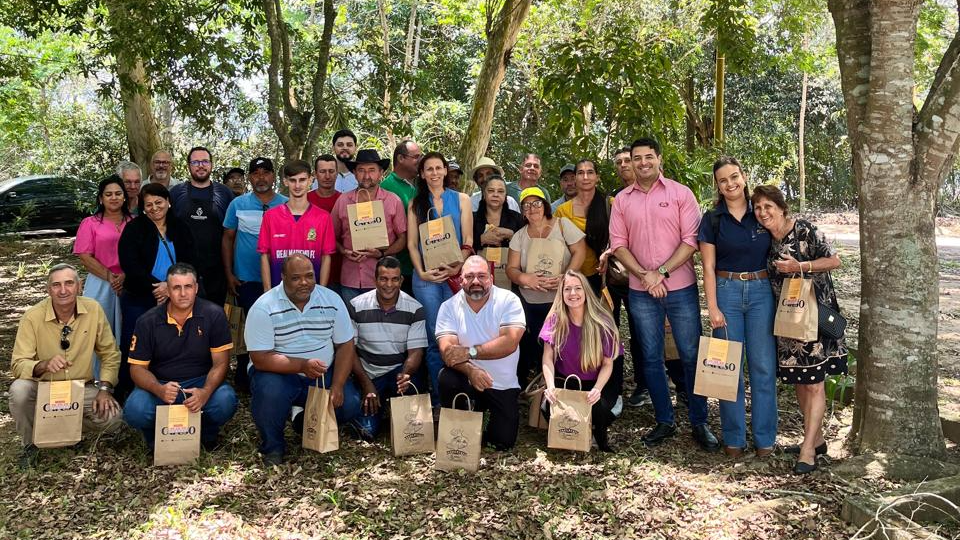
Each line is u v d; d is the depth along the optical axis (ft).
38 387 14.83
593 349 15.52
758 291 14.70
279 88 32.30
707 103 72.43
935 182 13.58
